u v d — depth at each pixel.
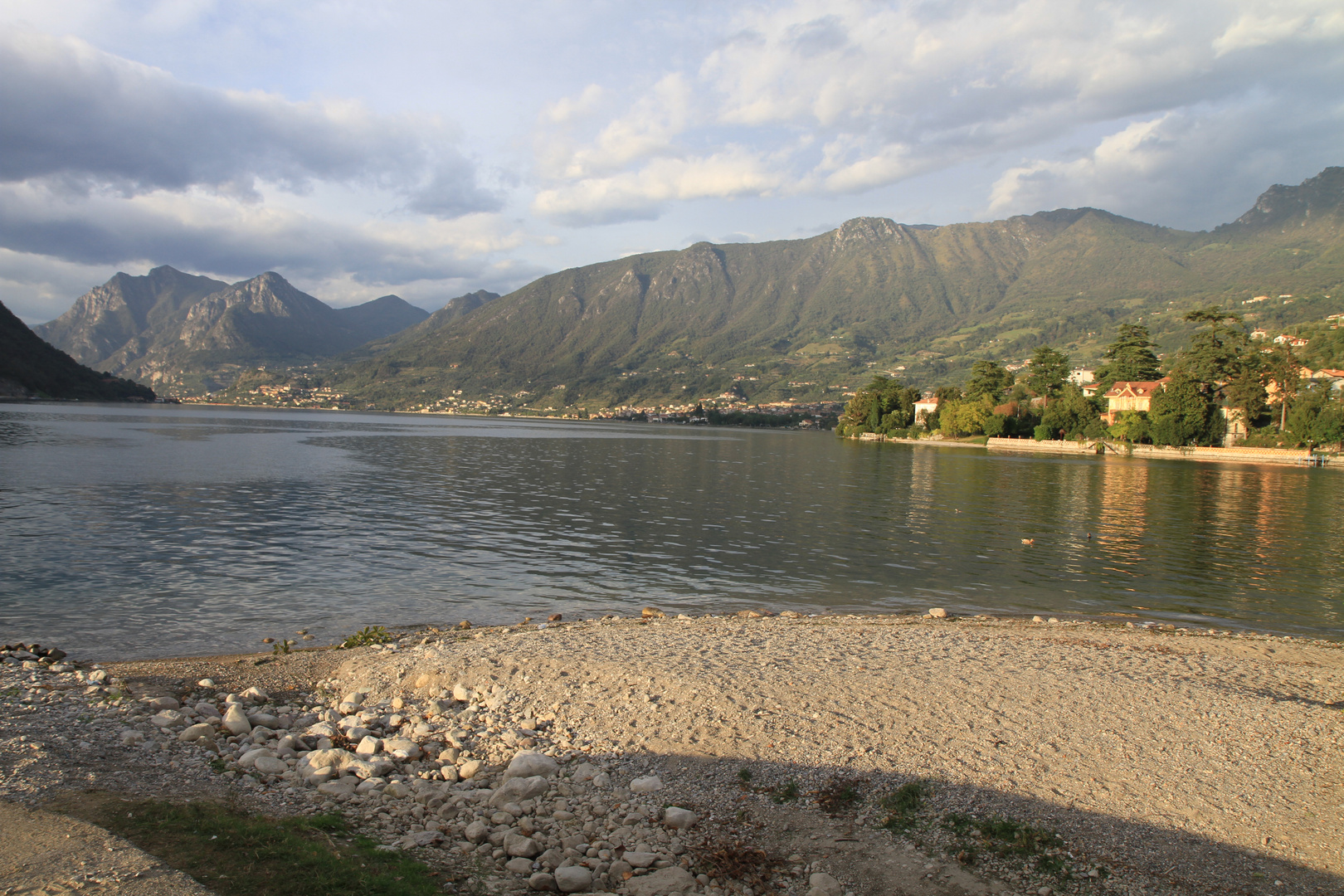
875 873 8.88
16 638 20.50
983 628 21.91
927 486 71.12
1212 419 126.12
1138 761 11.58
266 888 7.66
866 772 11.09
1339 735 12.63
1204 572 32.62
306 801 10.12
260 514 43.75
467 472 74.88
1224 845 9.45
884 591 28.78
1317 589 29.69
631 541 38.75
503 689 14.54
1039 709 13.49
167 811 9.20
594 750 12.03
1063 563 34.41
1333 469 101.19
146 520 40.28
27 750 10.63
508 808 10.16
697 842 9.44
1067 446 139.62
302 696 15.23
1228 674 16.39
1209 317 144.00
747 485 69.19
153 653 19.64
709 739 12.12
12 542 33.47
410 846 9.06
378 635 20.11
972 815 10.04
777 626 21.11
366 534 38.38
